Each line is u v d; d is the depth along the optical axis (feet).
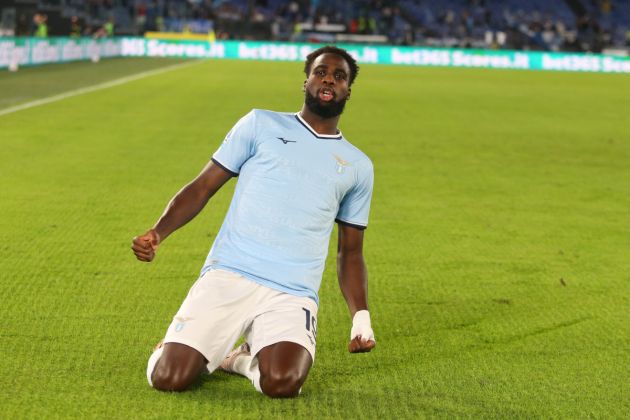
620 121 65.16
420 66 154.71
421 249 24.17
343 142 13.99
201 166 36.55
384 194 32.22
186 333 13.05
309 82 13.61
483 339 16.87
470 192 33.35
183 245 23.47
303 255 13.55
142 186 31.81
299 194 13.58
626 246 25.39
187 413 12.60
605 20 205.46
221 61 142.31
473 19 200.44
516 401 13.75
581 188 35.19
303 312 13.29
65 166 35.55
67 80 85.40
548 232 26.94
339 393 13.73
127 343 15.80
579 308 19.17
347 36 181.37
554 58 159.74
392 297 19.57
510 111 70.23
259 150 13.75
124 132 46.80
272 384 12.89
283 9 196.65
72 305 18.04
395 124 57.06
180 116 55.77
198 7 189.67
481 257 23.53
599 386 14.55
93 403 12.91
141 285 19.69
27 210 27.30
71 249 22.67
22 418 12.34
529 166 40.70
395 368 15.06
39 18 131.13
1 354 14.98
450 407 13.38
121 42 158.51
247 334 13.66
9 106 58.34
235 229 13.70
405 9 199.93
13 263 21.13
